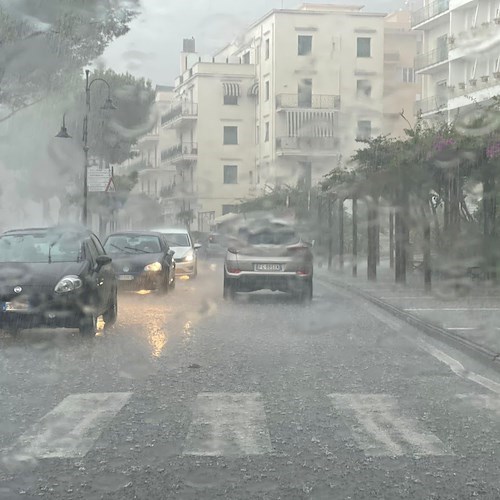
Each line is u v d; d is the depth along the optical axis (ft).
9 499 14.58
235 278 51.55
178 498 14.69
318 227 96.53
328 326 39.47
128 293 54.95
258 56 133.90
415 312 43.06
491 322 38.52
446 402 22.74
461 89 103.45
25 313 32.12
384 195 65.62
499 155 47.47
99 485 15.38
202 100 153.79
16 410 21.50
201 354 30.76
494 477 15.96
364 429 19.67
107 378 25.98
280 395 23.56
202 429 19.57
